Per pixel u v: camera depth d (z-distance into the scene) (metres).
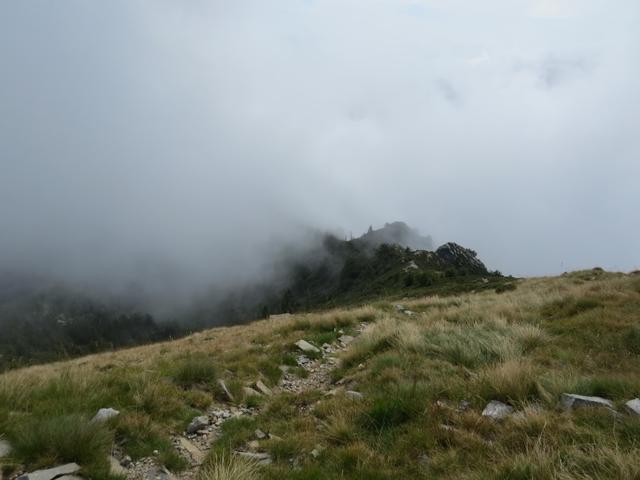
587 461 4.87
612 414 5.98
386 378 9.09
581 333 10.74
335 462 5.92
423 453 5.86
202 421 7.83
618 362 8.46
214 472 5.60
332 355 13.83
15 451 5.84
